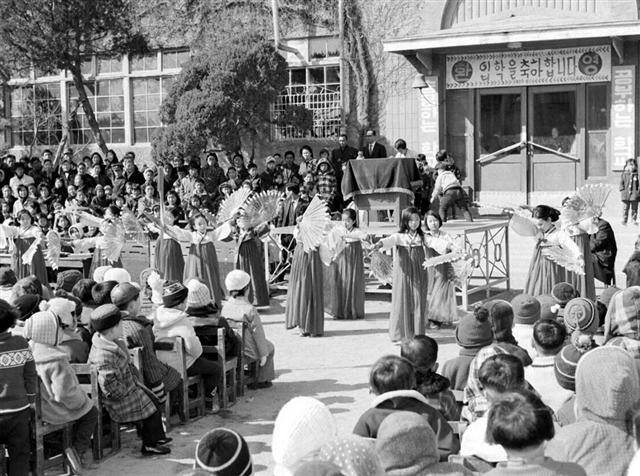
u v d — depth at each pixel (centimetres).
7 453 603
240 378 835
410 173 1302
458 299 1284
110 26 2086
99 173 1895
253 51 1994
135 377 684
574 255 1052
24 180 1962
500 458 468
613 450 399
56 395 623
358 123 2142
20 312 704
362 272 1203
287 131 2202
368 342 1055
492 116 2052
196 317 819
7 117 2500
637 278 911
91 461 666
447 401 550
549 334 568
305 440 385
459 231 1222
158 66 2353
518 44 1920
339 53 2161
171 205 1577
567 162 1994
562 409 503
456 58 2036
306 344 1056
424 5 2066
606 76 1930
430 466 358
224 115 1962
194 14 2288
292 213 1442
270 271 1442
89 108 2170
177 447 695
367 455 332
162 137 1994
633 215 1814
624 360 412
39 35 2036
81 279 845
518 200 2025
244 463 377
